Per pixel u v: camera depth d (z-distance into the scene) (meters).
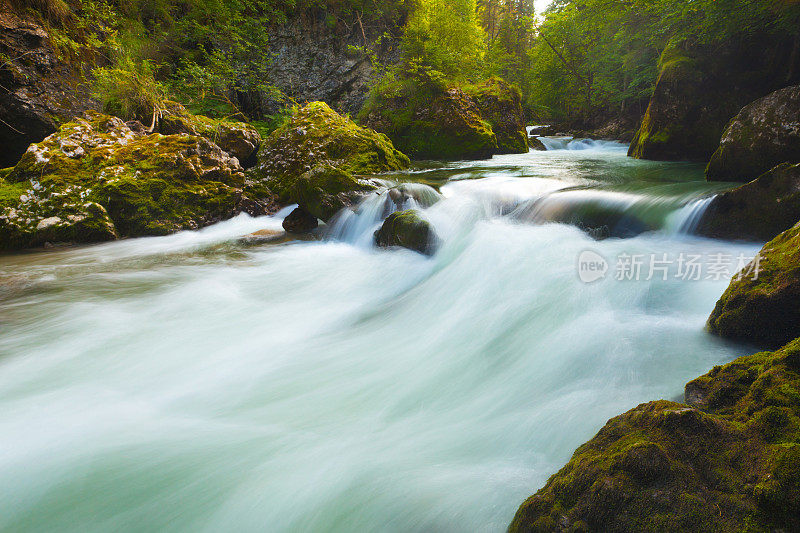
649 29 13.84
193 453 2.58
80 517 2.19
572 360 3.12
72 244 7.14
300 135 10.65
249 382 3.37
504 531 1.84
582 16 20.72
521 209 6.77
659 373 2.79
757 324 2.81
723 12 9.16
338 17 18.44
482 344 3.62
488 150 14.47
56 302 4.92
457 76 17.42
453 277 5.01
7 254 6.65
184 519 2.16
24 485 2.37
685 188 6.76
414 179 9.16
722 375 2.06
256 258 6.46
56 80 10.78
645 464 1.57
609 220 5.99
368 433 2.68
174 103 11.37
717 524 1.40
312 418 2.88
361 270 5.83
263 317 4.56
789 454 1.47
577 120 27.66
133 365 3.65
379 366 3.51
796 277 2.65
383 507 2.09
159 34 16.00
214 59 16.05
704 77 10.34
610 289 4.04
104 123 8.84
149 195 7.75
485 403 2.88
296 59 18.44
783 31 9.26
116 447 2.65
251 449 2.59
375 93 16.16
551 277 4.44
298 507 2.16
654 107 11.28
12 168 7.91
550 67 29.70
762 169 6.79
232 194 8.38
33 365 3.63
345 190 7.64
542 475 2.16
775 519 1.37
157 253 6.70
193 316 4.59
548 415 2.61
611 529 1.51
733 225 5.01
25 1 10.73
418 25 16.44
